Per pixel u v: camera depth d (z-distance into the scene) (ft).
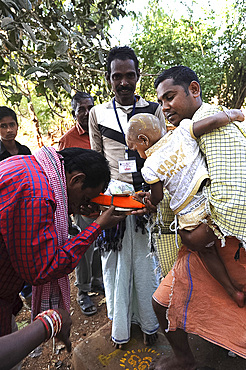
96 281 10.01
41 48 7.95
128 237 6.28
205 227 4.33
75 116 9.98
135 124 4.67
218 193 4.01
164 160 4.36
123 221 6.08
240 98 23.21
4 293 4.25
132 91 6.42
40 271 3.69
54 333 3.58
